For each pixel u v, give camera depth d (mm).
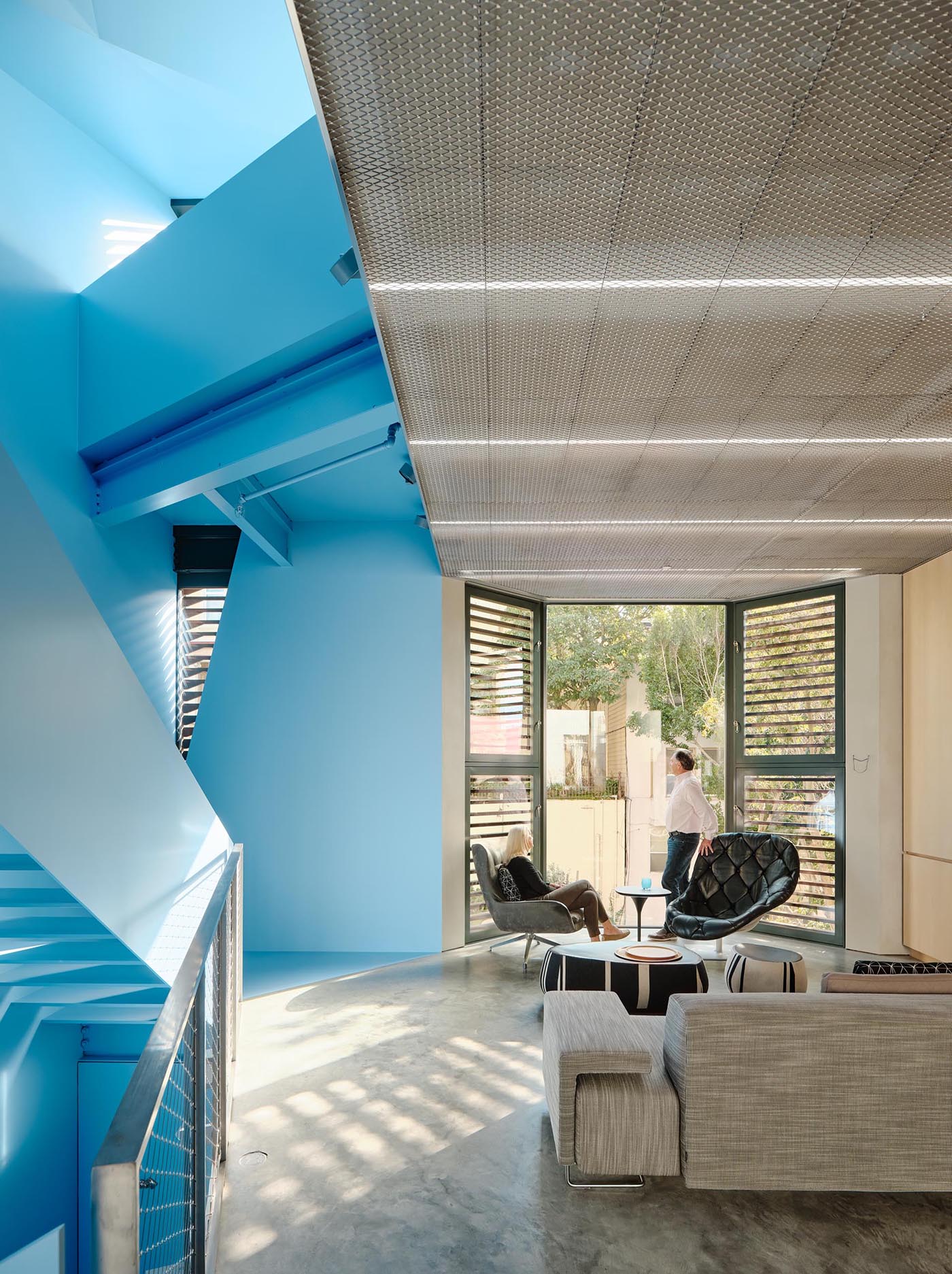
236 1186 3494
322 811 7664
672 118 2059
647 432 4121
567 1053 3398
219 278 4680
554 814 9109
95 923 4113
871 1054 3264
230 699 7766
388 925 7566
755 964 5406
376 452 5852
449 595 7840
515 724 8492
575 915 7137
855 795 7617
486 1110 4219
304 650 7777
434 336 3152
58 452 5395
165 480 5402
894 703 7484
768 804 8406
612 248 2609
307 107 5121
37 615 3117
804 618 8164
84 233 5738
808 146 2166
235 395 4879
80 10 4477
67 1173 5352
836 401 3756
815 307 2971
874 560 6961
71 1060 5449
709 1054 3258
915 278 2791
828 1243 3090
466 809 7906
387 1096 4387
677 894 7711
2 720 2881
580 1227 3191
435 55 1864
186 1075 2385
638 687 9484
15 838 3008
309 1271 2924
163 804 4328
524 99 1991
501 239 2561
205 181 6562
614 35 1817
